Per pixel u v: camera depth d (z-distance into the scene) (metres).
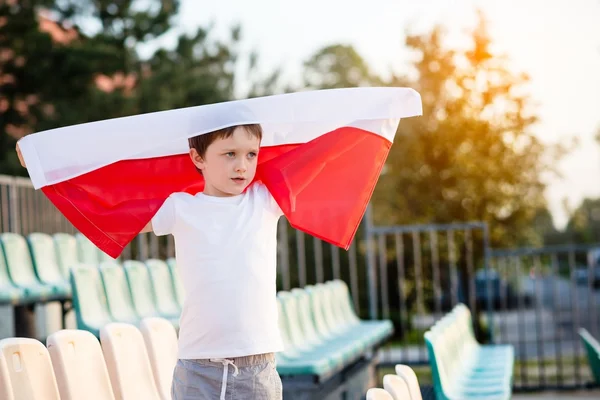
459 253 17.86
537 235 19.88
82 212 3.38
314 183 3.46
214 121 3.10
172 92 20.84
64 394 3.29
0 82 20.27
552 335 18.02
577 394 9.48
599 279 30.41
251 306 3.08
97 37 20.77
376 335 8.41
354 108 3.43
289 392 5.94
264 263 3.16
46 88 20.39
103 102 19.84
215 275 3.07
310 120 3.37
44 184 3.34
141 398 3.83
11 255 7.48
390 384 3.24
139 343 3.98
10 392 2.96
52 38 20.34
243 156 3.12
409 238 18.38
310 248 17.16
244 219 3.17
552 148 18.11
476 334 10.16
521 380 10.36
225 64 23.92
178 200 3.20
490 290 9.80
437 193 18.20
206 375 3.04
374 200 19.19
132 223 3.33
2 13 20.11
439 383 5.10
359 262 17.91
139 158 3.44
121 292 6.85
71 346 3.43
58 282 7.96
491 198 17.81
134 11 21.62
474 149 18.06
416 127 18.47
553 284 10.17
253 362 3.06
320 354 6.66
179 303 7.72
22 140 3.36
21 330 7.39
